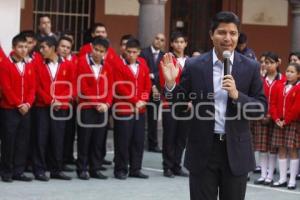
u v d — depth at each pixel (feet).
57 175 43.01
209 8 69.67
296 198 40.47
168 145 45.50
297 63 43.86
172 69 25.07
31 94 41.37
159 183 43.27
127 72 44.16
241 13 70.03
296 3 63.77
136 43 44.57
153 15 56.39
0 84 40.98
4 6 46.68
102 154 44.52
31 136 42.47
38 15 62.64
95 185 41.70
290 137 43.42
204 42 69.67
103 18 64.49
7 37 46.93
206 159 24.36
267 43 70.95
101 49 43.09
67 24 63.62
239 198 24.61
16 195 37.78
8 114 41.04
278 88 43.65
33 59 42.19
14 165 41.91
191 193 24.81
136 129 44.68
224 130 24.27
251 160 24.66
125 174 44.39
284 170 44.32
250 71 24.64
